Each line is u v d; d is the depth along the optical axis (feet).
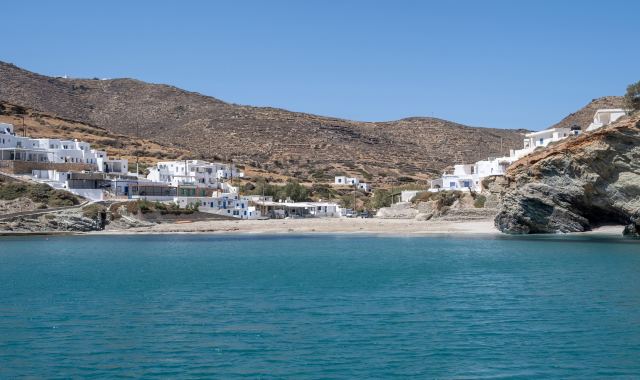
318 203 622.54
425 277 192.13
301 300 154.30
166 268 227.20
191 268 225.97
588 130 348.59
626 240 300.61
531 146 478.59
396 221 485.97
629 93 347.15
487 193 456.04
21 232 417.49
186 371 97.45
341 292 165.58
